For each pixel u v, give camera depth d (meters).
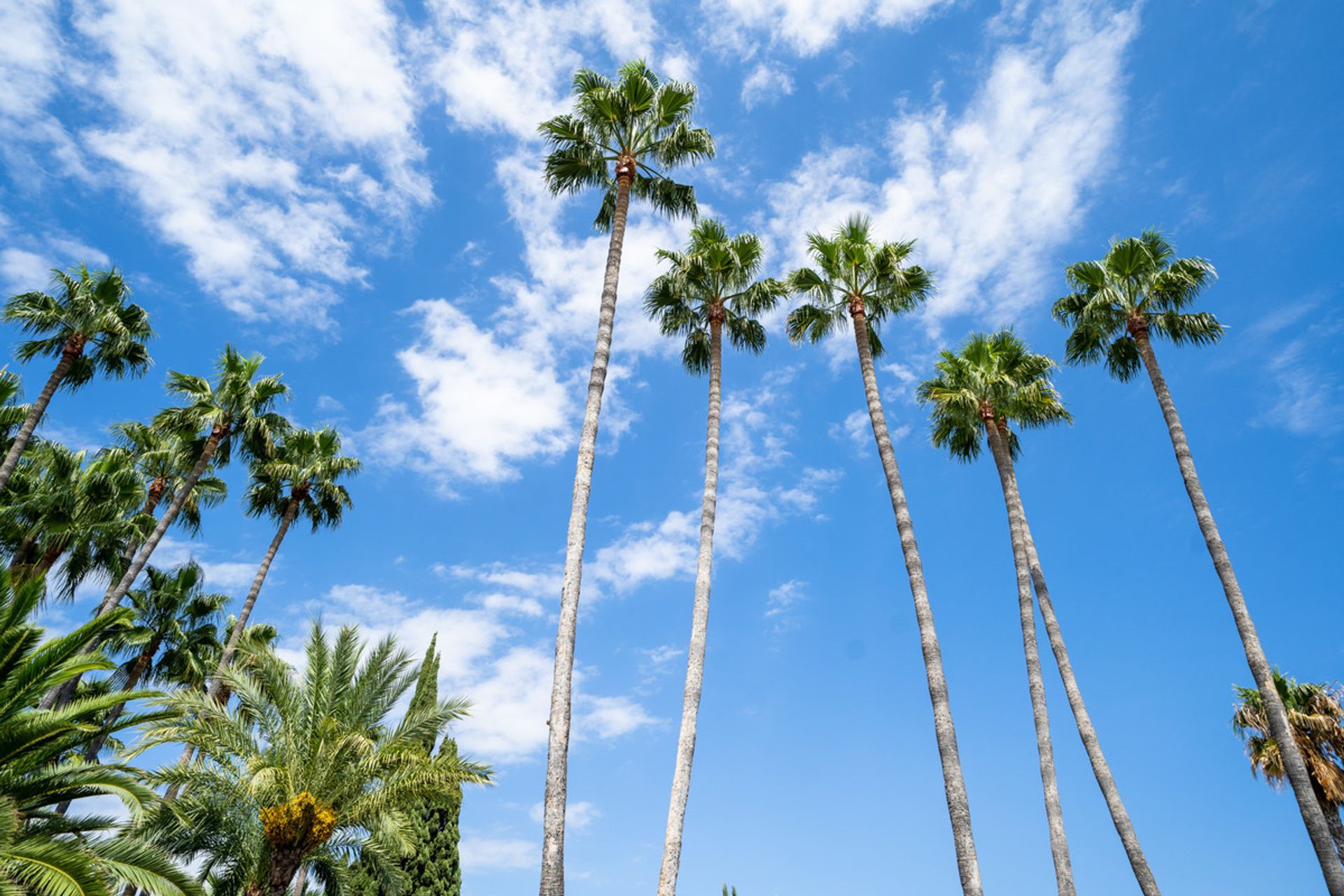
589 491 18.20
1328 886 18.05
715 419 23.59
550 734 15.45
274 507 37.50
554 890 13.88
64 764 14.33
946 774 18.05
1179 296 25.78
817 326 26.12
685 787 18.03
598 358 19.98
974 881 16.62
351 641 21.12
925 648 19.64
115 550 31.20
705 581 20.98
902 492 21.91
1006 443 29.77
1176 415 24.28
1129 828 22.38
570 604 16.78
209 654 37.00
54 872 11.22
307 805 18.38
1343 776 26.39
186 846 20.11
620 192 22.56
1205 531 22.58
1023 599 26.23
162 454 35.78
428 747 20.17
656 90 23.58
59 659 13.80
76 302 30.48
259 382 34.53
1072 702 25.33
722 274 25.47
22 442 28.80
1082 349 28.03
